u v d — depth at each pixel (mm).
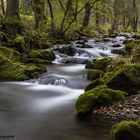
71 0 23391
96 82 10773
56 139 7207
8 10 21109
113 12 46562
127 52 18812
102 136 7355
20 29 20656
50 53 17781
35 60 16469
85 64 16859
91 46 22234
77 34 27453
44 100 10727
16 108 9781
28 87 12617
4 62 14742
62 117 8883
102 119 8516
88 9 27281
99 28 42250
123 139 6820
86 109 8859
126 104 9188
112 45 23172
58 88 12469
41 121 8531
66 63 17281
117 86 10133
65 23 24328
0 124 8250
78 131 7730
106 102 9102
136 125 6941
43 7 24922
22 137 7301
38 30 22938
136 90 10070
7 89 12258
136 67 10656
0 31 18953
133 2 54469
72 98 10992
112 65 13406
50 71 14719
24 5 34281
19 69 14227
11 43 18328
